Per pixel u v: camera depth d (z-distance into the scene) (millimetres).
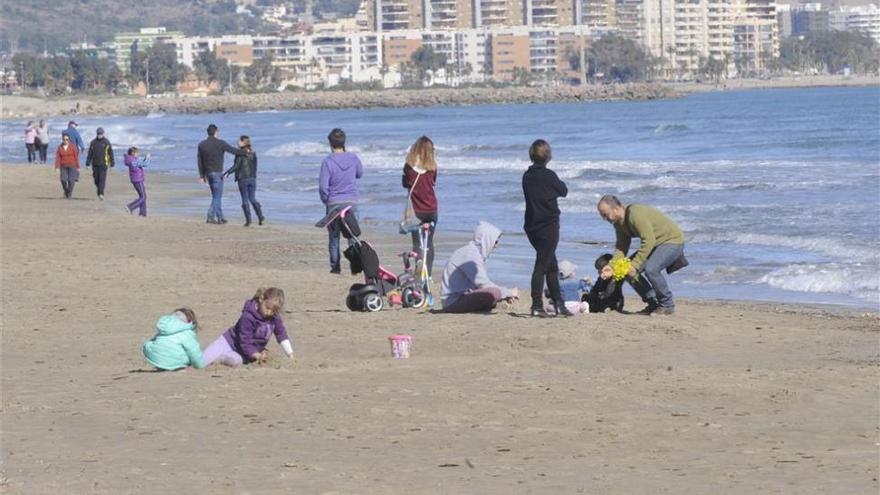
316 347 38812
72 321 43906
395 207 98250
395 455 24906
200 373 33812
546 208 43281
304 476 23156
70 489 22281
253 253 68562
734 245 70188
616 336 40406
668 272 45500
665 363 36219
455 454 25000
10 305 47562
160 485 22516
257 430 27125
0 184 124312
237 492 21984
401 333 40844
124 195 114125
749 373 33688
